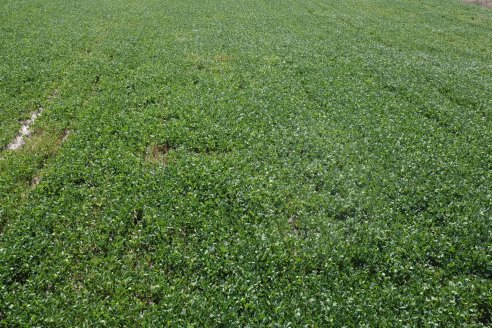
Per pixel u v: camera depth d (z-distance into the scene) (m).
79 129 16.31
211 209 11.66
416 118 17.72
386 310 8.65
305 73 22.70
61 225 11.20
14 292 9.08
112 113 17.67
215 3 46.38
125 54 25.77
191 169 13.45
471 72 25.30
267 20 37.84
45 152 14.93
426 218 11.56
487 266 9.88
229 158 14.07
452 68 25.53
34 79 21.36
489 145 15.34
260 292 9.18
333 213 11.77
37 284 9.34
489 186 12.85
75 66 23.41
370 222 11.24
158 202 11.94
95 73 22.48
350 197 12.20
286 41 29.44
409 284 9.47
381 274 9.67
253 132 15.67
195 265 9.89
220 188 12.54
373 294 9.04
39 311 8.65
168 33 31.89
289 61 24.92
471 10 47.72
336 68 23.62
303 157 14.29
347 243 10.43
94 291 9.29
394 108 18.47
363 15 42.94
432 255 10.21
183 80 21.45
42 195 12.50
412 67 24.78
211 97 19.09
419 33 35.94
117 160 14.02
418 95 20.16
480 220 11.17
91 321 8.45
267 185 12.68
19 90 20.02
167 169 13.55
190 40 29.52
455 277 9.69
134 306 8.84
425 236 10.71
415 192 12.47
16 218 11.52
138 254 10.48
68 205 11.91
